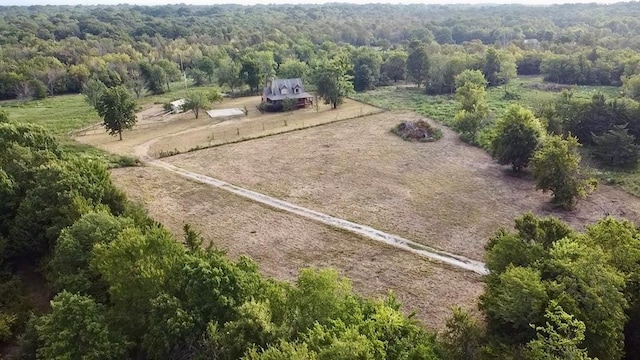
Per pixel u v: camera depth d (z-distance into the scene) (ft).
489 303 99.40
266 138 279.28
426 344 82.99
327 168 229.66
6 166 156.66
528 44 594.65
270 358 75.82
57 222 133.69
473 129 267.39
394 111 339.36
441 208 185.68
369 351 76.95
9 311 118.52
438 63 413.18
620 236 108.58
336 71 344.90
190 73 502.38
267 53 447.83
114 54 536.83
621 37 540.93
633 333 98.12
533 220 120.16
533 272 94.99
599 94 257.55
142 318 94.94
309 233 167.12
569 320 79.77
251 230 169.78
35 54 516.73
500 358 84.48
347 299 94.48
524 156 213.66
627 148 220.64
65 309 91.04
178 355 88.12
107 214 124.98
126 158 237.66
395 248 156.35
